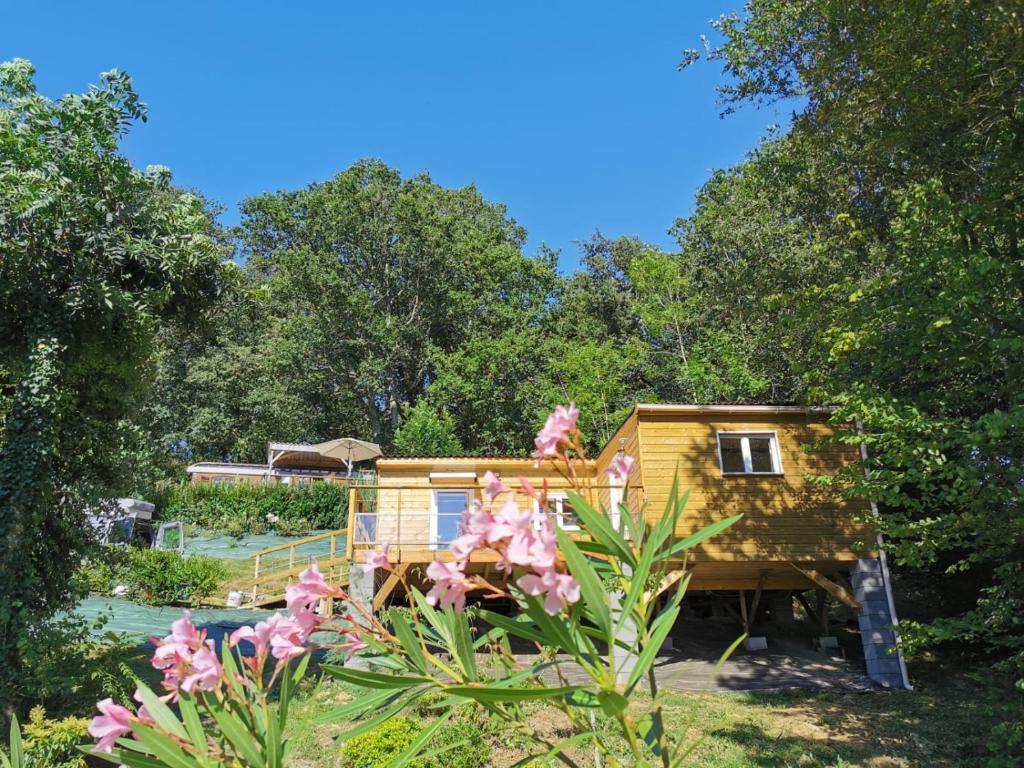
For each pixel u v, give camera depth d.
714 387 24.98
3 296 10.17
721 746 9.81
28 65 10.52
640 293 30.28
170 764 1.88
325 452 27.19
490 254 40.19
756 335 22.42
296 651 2.04
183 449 40.81
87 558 11.38
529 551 1.69
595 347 29.70
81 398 11.16
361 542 15.70
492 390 36.09
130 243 10.42
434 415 33.19
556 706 2.07
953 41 10.27
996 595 9.35
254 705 2.16
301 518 31.70
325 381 40.00
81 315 10.34
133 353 11.20
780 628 18.00
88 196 10.18
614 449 16.72
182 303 11.58
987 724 10.82
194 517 30.72
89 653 10.23
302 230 40.47
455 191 47.22
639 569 1.98
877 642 13.83
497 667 2.49
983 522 9.22
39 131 10.27
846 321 10.98
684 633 17.55
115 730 1.91
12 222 9.70
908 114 11.41
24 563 9.61
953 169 11.78
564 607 1.79
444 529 17.02
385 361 38.38
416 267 40.75
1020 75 10.20
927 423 9.27
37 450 9.83
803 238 19.88
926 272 9.94
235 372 39.78
